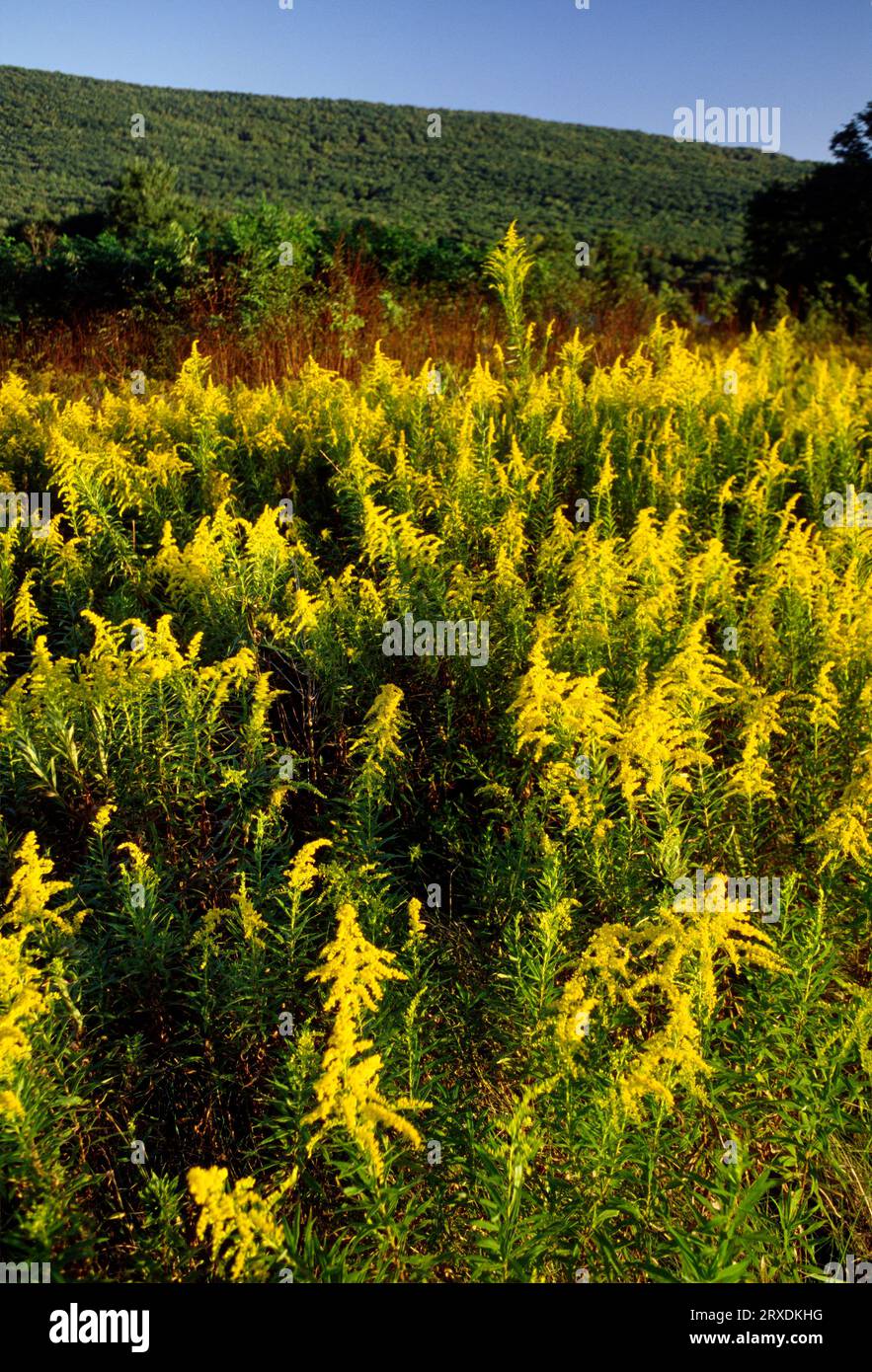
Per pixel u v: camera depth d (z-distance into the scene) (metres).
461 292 10.98
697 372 7.11
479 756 3.84
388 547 4.30
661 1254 2.12
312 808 3.68
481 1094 2.65
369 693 3.89
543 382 6.61
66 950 2.61
